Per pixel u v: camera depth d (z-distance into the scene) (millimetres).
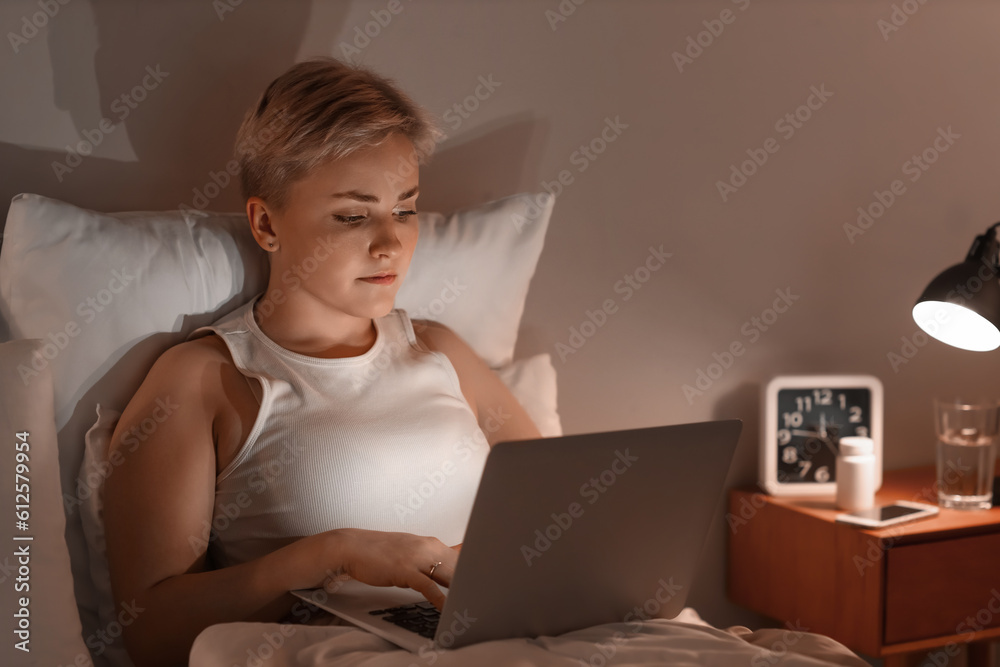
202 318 1272
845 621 1579
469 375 1395
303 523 1136
